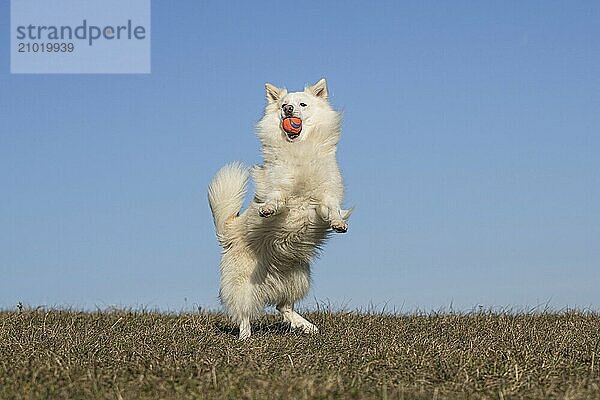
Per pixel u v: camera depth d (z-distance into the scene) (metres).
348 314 15.30
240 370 8.28
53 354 9.27
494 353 9.73
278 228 12.25
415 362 9.08
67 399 7.36
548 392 7.60
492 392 7.67
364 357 9.34
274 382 7.73
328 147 12.34
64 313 15.04
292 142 12.26
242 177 13.25
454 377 8.34
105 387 7.75
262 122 12.55
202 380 7.80
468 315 15.29
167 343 10.45
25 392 7.48
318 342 10.80
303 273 13.03
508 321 14.26
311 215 12.12
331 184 12.04
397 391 7.54
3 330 12.08
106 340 10.78
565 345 10.54
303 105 12.27
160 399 7.30
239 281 12.80
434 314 15.41
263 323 14.45
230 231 12.93
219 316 15.22
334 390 7.42
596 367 8.95
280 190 11.98
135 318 14.53
